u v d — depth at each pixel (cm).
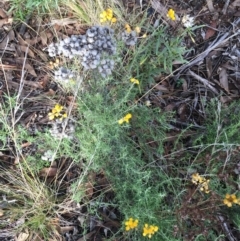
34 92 210
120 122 173
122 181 191
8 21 212
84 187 196
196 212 181
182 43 212
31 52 212
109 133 187
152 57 204
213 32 214
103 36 174
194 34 212
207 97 212
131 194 195
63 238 203
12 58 212
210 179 189
